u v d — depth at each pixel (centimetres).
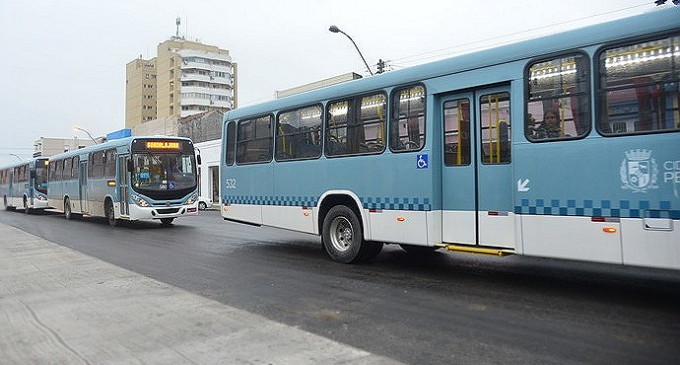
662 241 541
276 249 1152
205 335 504
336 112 935
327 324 545
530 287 698
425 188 776
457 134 756
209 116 4909
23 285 762
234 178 1187
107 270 877
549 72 643
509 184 691
